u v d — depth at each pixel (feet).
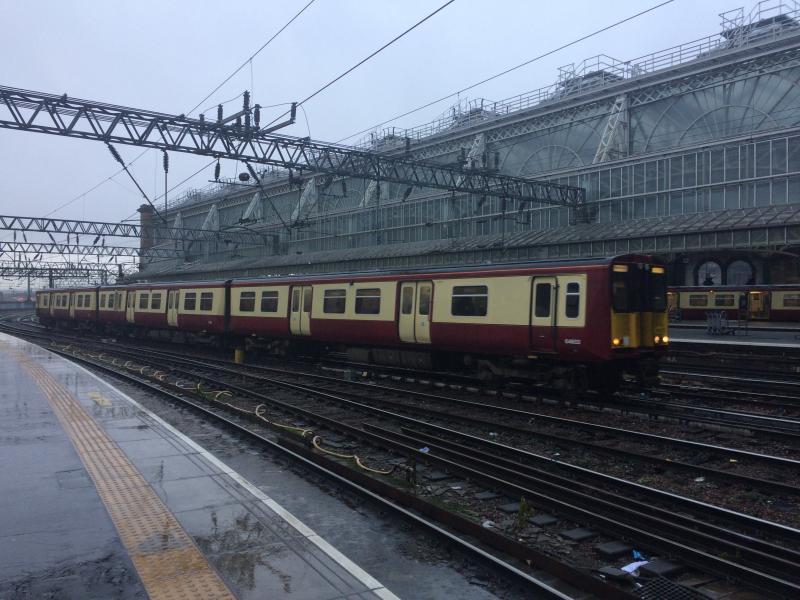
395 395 50.49
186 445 28.35
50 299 142.82
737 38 106.63
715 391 48.91
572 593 16.16
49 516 19.19
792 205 92.43
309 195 157.89
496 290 48.60
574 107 123.65
